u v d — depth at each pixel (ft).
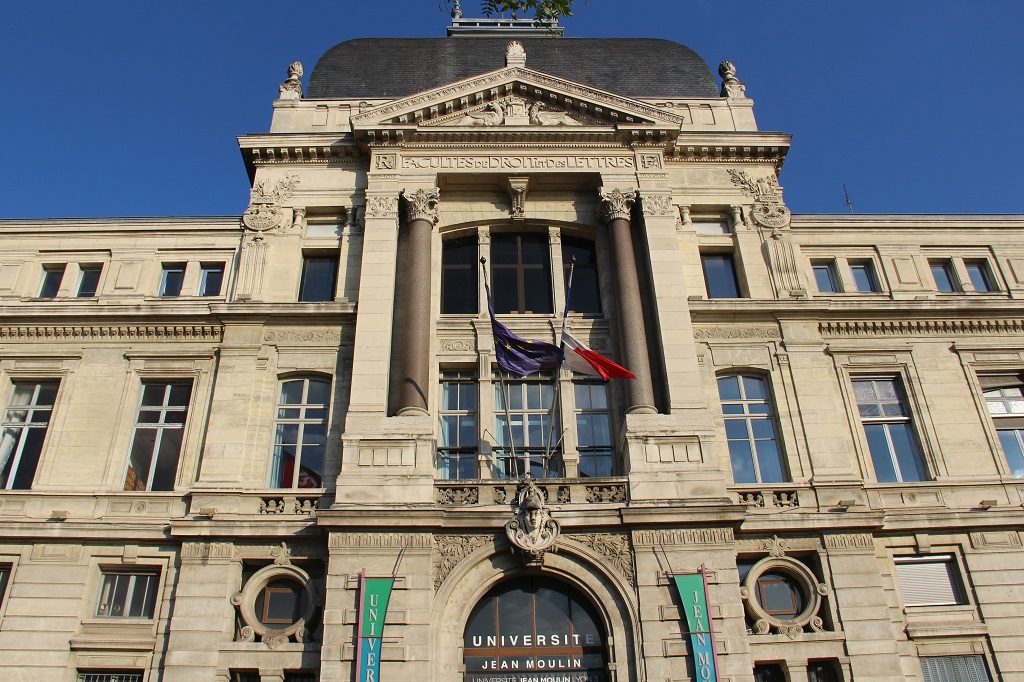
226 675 70.08
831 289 96.27
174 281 94.43
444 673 69.21
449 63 111.86
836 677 72.28
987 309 91.81
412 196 92.58
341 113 102.83
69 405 84.89
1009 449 87.76
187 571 73.92
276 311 86.99
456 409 86.02
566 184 96.89
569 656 71.51
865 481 82.84
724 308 88.79
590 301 93.45
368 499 74.18
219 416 82.02
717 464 77.15
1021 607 77.00
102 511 79.00
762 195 97.91
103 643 72.49
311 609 73.15
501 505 75.00
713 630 69.51
